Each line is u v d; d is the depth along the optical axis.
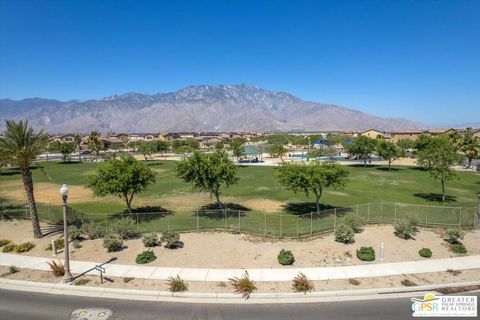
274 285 17.77
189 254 21.80
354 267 19.81
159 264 20.55
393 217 28.80
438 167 38.25
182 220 28.69
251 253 21.75
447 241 23.59
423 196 42.59
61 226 28.27
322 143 113.00
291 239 24.12
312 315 15.00
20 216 31.11
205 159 31.41
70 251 22.72
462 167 72.44
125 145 154.38
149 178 31.97
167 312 15.36
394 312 15.21
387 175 61.97
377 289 17.22
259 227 26.27
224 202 39.66
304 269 19.62
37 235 25.52
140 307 15.83
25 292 17.52
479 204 26.83
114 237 23.02
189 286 17.73
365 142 77.62
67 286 17.91
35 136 26.36
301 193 44.38
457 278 18.48
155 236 23.36
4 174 68.19
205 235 25.08
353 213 28.38
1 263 21.14
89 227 25.25
